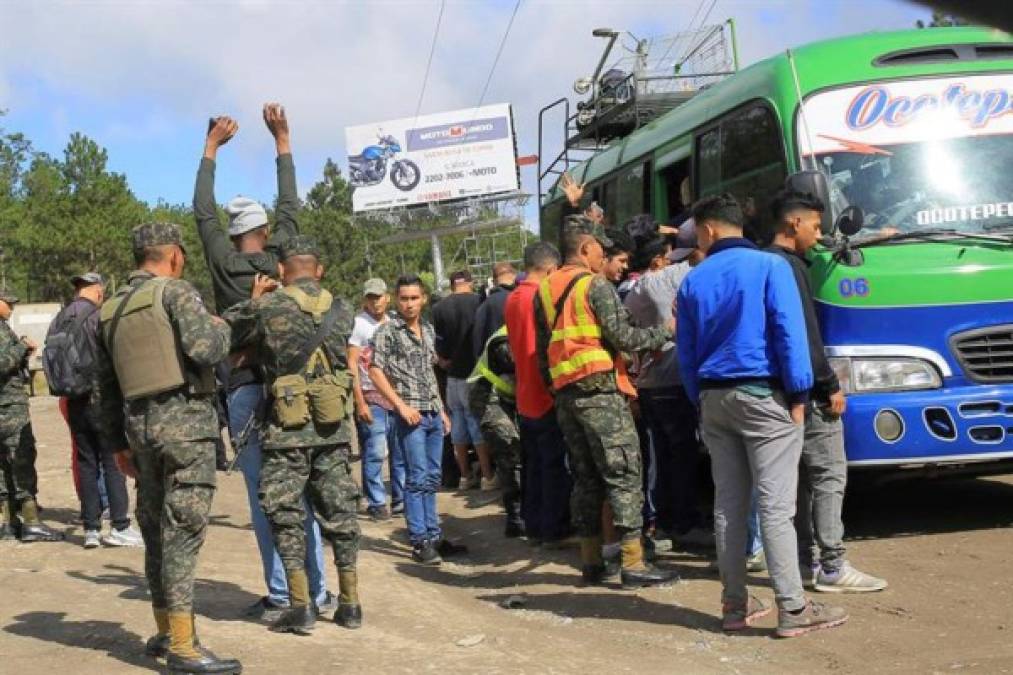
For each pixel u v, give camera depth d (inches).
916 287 274.2
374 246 2245.3
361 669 196.5
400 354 321.7
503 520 386.3
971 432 272.4
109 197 2059.5
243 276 238.7
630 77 495.8
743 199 329.4
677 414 286.7
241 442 234.2
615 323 250.8
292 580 223.8
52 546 346.0
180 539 193.2
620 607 247.6
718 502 222.1
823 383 233.5
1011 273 276.7
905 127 296.8
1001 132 296.7
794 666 196.1
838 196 291.1
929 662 191.6
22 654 212.2
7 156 2994.6
